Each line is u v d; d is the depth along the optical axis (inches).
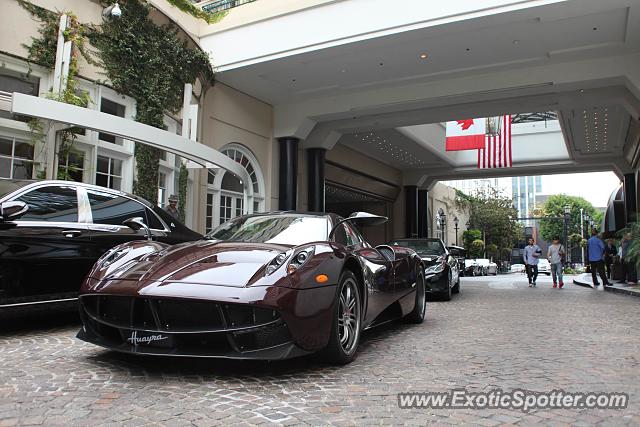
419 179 1129.4
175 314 122.7
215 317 120.9
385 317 212.1
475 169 1073.5
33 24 343.3
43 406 105.7
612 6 402.6
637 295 443.5
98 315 133.3
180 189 475.5
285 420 101.0
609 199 1216.2
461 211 1759.4
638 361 162.9
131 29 417.4
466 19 429.1
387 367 149.9
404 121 674.8
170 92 462.3
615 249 720.3
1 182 193.3
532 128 999.0
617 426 101.5
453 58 516.7
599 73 514.9
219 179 578.9
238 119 606.5
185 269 131.0
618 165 948.6
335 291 140.3
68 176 351.9
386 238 1162.6
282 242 165.0
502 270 1955.0
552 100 599.8
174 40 469.4
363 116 679.7
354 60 521.7
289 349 124.4
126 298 127.2
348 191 978.1
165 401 110.7
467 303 374.6
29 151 332.5
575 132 786.8
